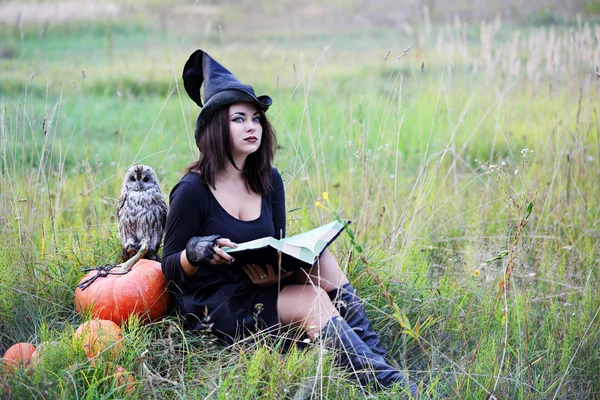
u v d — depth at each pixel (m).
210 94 3.50
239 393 3.07
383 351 3.49
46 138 4.64
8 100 9.42
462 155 7.05
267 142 3.63
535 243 4.80
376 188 5.51
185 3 21.64
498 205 5.71
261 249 3.17
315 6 21.38
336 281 3.61
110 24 17.70
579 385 3.59
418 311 3.98
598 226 5.38
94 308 3.52
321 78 11.54
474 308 4.03
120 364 3.26
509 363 3.60
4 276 3.91
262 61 12.95
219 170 3.51
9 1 18.89
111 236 4.45
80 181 5.79
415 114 8.01
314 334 3.36
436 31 15.47
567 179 5.56
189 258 3.33
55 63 12.90
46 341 3.30
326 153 6.82
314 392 3.02
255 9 21.00
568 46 6.87
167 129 8.18
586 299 4.16
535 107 7.45
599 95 5.91
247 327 3.43
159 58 13.53
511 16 17.11
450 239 4.86
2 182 4.54
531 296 4.21
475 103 7.80
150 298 3.56
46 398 2.94
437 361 3.59
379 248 4.52
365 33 16.80
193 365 3.36
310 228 5.08
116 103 9.67
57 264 4.16
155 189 3.78
